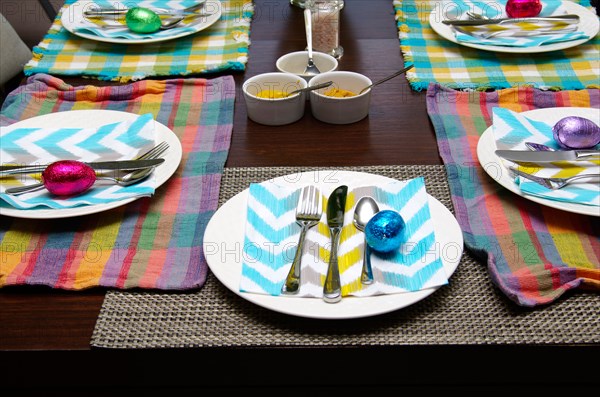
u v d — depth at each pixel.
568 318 0.56
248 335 0.55
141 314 0.57
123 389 0.62
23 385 0.60
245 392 0.64
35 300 0.58
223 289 0.59
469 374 0.59
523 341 0.54
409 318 0.56
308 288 0.56
